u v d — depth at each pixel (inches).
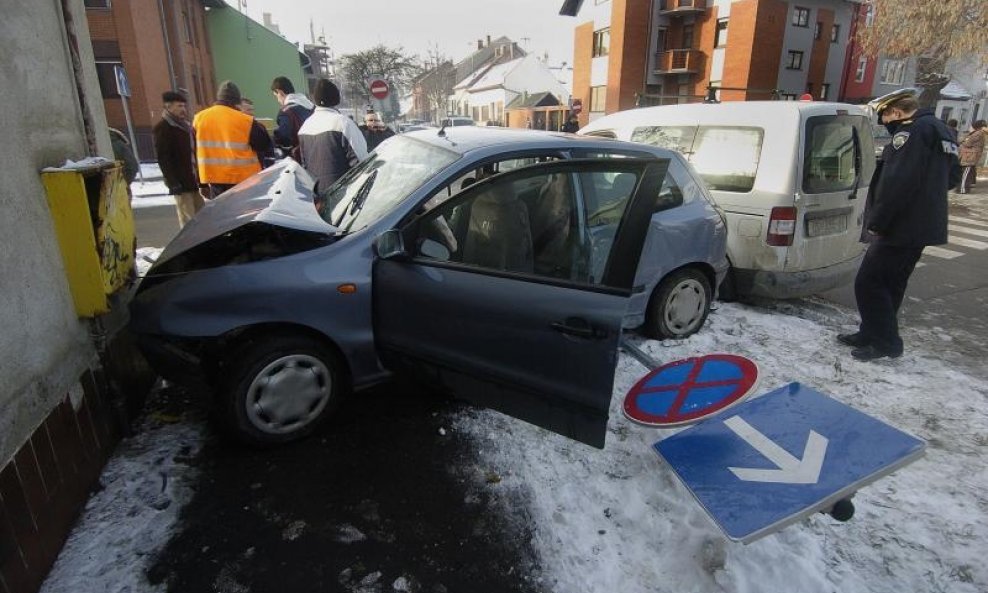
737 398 94.8
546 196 108.1
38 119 90.4
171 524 92.0
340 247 110.7
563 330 91.0
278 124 267.7
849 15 1150.3
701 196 163.8
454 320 102.7
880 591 81.2
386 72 1558.8
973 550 89.0
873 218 146.7
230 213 123.9
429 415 125.3
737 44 1073.5
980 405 133.3
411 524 93.8
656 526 93.0
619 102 1195.9
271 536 90.7
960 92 1524.4
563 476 105.6
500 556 87.5
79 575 81.0
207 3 1065.5
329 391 115.9
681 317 165.5
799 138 173.5
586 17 1288.1
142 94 703.7
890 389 140.6
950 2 575.5
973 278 245.8
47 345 85.5
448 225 106.1
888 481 105.9
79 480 92.6
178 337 104.6
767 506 73.6
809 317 192.5
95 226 98.4
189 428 119.0
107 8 674.8
